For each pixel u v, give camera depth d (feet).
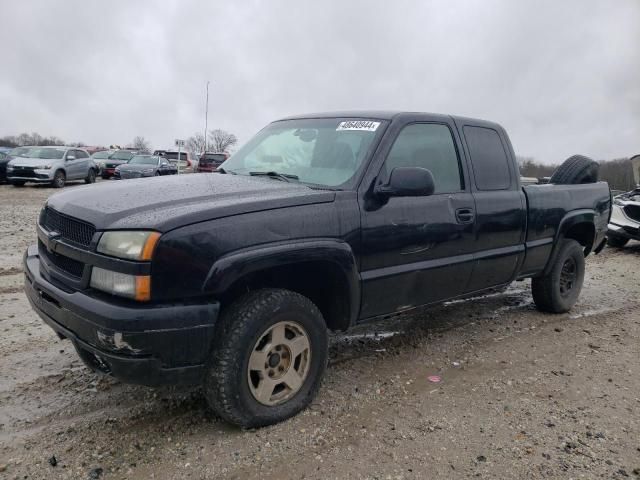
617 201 35.70
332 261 10.59
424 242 12.44
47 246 10.23
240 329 9.56
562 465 9.39
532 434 10.39
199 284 8.89
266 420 10.18
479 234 13.92
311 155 12.64
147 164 80.84
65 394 11.43
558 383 12.79
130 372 8.67
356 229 11.03
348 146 12.21
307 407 11.05
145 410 10.82
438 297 13.41
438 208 12.75
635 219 34.42
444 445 9.90
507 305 19.62
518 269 15.80
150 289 8.55
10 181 68.13
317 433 10.14
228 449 9.52
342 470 9.04
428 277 12.74
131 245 8.59
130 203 9.64
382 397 11.75
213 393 9.59
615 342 15.88
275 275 10.91
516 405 11.58
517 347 15.19
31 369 12.59
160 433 9.98
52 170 67.31
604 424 10.88
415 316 17.87
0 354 13.37
